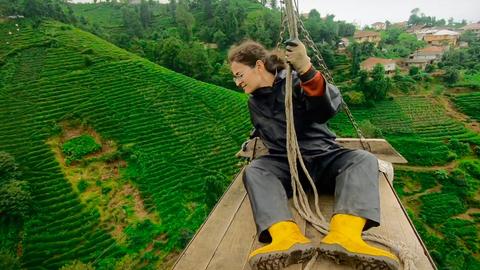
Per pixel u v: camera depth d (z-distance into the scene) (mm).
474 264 23297
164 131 37906
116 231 24484
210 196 25688
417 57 72625
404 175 33688
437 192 31109
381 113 47750
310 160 2232
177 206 26812
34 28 57531
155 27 97062
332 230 1721
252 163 2283
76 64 48125
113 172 31344
